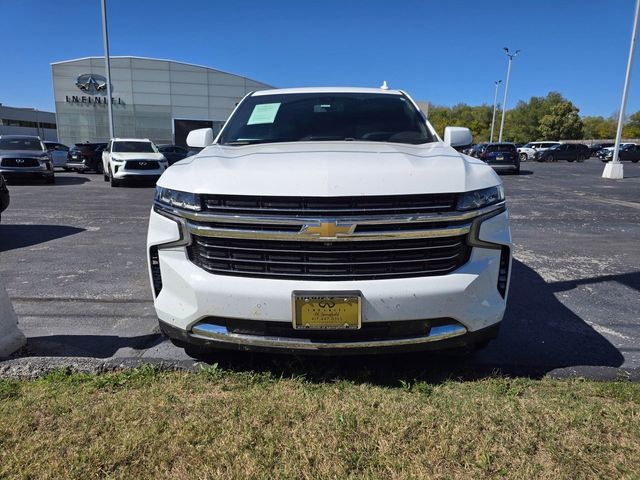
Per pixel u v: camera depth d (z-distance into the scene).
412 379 2.75
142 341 3.32
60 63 36.03
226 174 2.44
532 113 87.00
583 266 5.46
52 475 1.93
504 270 2.60
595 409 2.40
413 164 2.51
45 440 2.15
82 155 23.44
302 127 3.60
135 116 37.66
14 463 1.99
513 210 10.19
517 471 1.96
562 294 4.45
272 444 2.12
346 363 2.95
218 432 2.21
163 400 2.48
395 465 2.00
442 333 2.45
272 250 2.38
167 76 37.47
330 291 2.32
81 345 3.24
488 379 2.76
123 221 8.57
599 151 44.91
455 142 3.51
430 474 1.95
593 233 7.60
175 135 38.47
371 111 3.78
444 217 2.38
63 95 36.53
